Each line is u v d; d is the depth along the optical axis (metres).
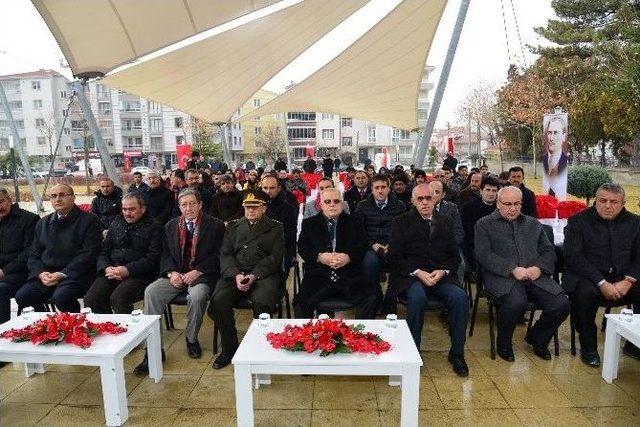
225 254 3.59
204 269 3.58
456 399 2.77
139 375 3.11
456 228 4.32
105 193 5.54
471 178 5.66
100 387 2.99
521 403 2.72
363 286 3.49
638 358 3.27
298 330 2.48
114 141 43.69
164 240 3.70
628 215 3.38
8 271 3.76
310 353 2.36
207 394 2.86
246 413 2.34
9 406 2.77
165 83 8.08
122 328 2.74
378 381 3.03
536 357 3.34
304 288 3.51
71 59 5.27
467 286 4.48
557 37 19.70
